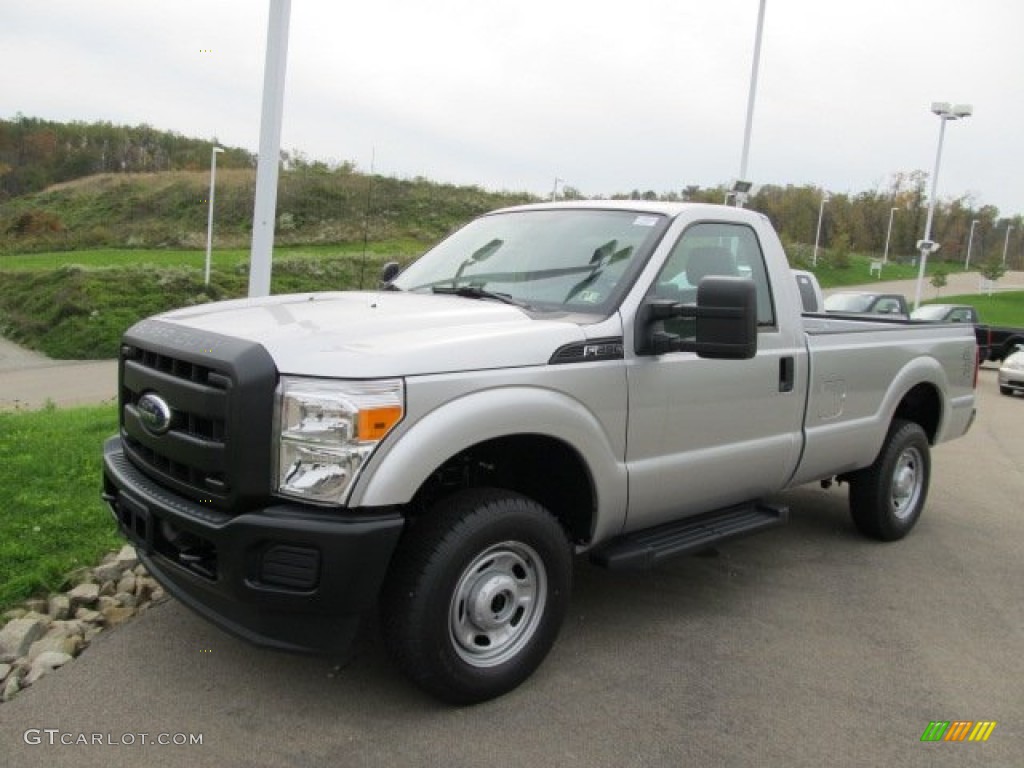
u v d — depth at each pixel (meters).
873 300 20.17
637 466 3.99
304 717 3.40
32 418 8.49
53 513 5.25
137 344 3.61
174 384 3.32
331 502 3.06
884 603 4.94
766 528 4.70
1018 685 3.99
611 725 3.46
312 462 3.06
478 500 3.45
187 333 3.41
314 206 33.09
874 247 96.50
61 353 22.09
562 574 3.71
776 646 4.29
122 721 3.33
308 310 3.79
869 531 6.06
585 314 3.94
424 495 3.66
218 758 3.11
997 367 25.30
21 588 4.34
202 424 3.24
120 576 4.64
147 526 3.44
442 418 3.21
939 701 3.81
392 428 3.11
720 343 3.55
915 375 5.93
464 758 3.18
